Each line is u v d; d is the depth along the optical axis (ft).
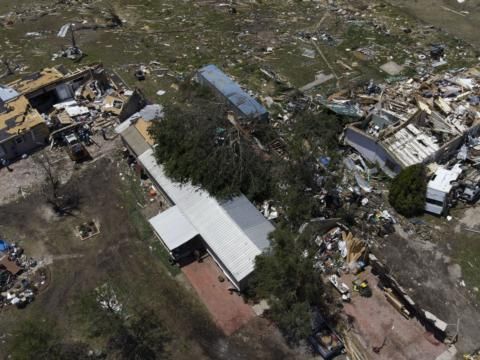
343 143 150.00
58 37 215.51
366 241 122.42
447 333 104.32
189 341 104.88
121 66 194.90
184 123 131.13
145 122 148.97
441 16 237.45
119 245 125.08
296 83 183.93
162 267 119.34
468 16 236.43
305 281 98.78
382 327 105.91
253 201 130.31
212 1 254.27
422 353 101.24
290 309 98.07
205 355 102.53
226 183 126.21
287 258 97.09
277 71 190.90
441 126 146.10
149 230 128.47
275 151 142.31
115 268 119.65
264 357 101.86
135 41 214.48
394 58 198.59
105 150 153.58
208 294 113.39
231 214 120.88
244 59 199.00
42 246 125.18
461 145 145.79
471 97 158.51
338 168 138.82
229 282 115.55
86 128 159.94
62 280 117.29
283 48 207.51
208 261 120.37
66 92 175.42
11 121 152.15
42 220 132.16
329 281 114.21
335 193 132.16
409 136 140.36
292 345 103.50
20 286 115.34
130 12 245.24
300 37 215.72
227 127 133.28
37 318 109.29
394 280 109.40
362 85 171.12
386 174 141.28
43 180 144.05
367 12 241.55
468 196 131.44
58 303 112.37
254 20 233.76
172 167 131.75
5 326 107.96
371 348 102.17
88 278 117.50
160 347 103.86
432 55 198.29
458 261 119.14
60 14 237.86
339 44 210.18
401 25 226.79
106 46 209.77
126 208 134.72
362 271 116.37
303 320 94.53
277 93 175.11
